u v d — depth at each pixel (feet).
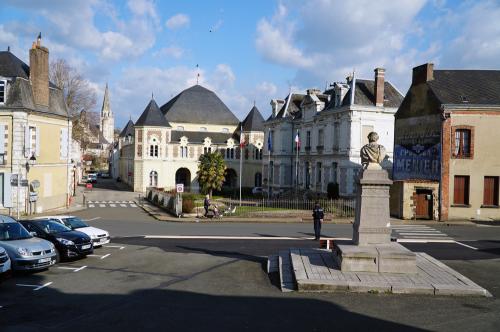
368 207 47.29
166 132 225.76
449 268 48.39
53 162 119.96
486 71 111.75
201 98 259.19
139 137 222.69
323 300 39.14
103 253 60.95
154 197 151.74
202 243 69.62
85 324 33.12
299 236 77.46
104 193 204.64
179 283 45.24
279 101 188.24
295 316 35.14
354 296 40.24
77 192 202.59
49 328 32.24
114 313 35.70
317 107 149.48
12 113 103.71
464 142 101.40
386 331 32.19
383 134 129.49
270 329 32.35
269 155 174.81
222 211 111.65
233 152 241.76
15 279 46.39
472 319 34.65
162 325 33.01
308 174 159.63
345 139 130.21
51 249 50.06
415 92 112.68
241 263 54.75
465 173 100.94
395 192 106.83
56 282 45.29
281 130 175.42
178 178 244.42
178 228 88.07
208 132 243.40
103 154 447.01
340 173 132.46
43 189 114.73
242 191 207.62
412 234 80.23
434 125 104.32
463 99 102.42
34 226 56.95
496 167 100.89
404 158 117.08
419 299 39.40
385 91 134.51
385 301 38.81
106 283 45.03
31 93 109.81
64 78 178.91
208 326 32.89
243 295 40.98
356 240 48.19
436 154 103.04
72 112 181.78
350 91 131.03
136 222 98.63
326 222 99.40
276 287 43.86
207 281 46.11
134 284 44.68
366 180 46.50
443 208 100.63
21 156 104.32
